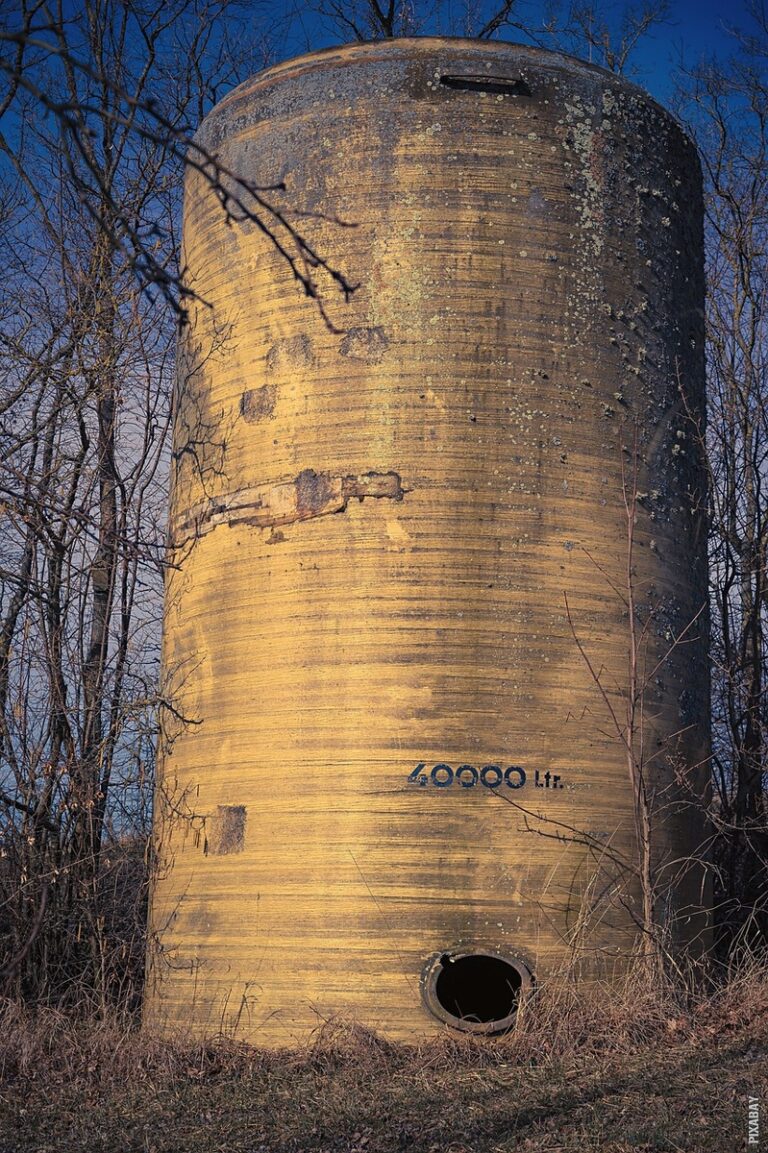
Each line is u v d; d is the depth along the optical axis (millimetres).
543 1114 6871
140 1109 7828
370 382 9812
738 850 15703
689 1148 6227
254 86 10938
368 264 9977
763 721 16641
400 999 8859
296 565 9773
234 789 9742
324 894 9141
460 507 9562
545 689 9422
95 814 13516
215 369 10688
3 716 12648
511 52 10352
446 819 9109
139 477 15562
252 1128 7164
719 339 18641
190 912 9883
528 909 9047
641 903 9469
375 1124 6949
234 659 9984
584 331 10047
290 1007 9078
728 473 17641
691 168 11328
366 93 10250
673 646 10180
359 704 9352
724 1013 8852
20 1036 9312
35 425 13219
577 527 9750
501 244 9953
